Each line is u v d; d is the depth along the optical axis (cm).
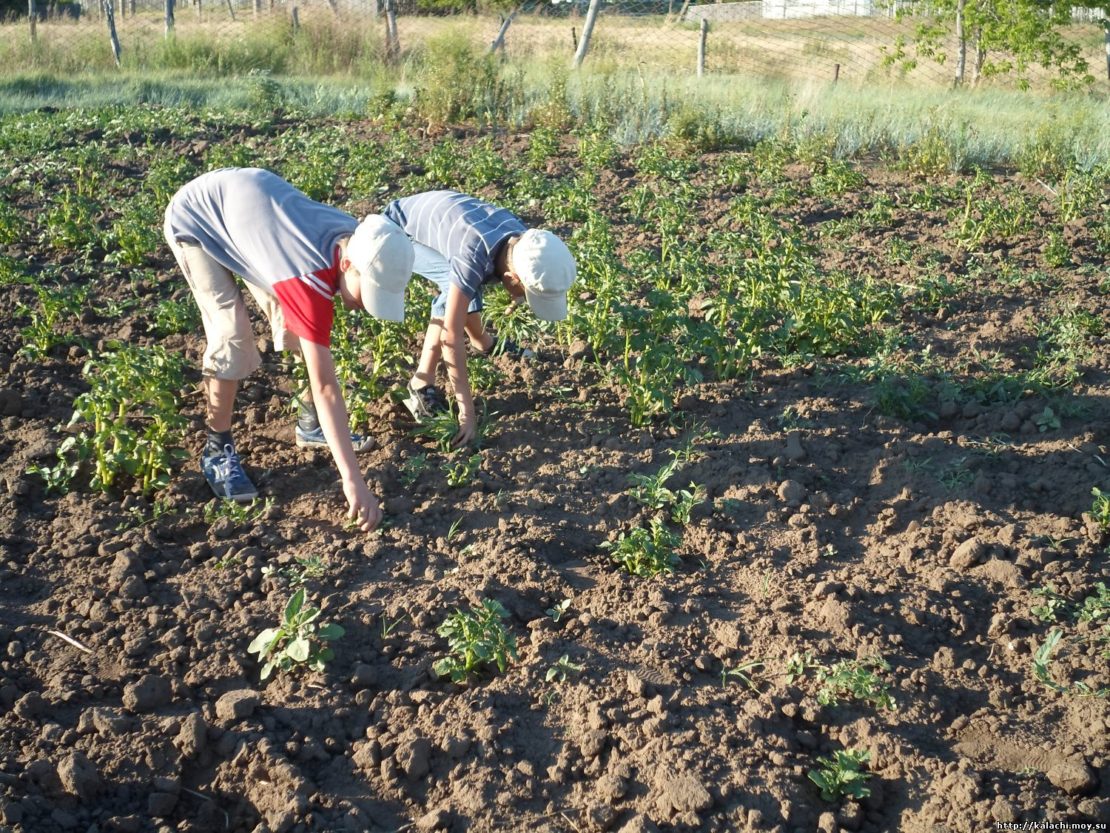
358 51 2108
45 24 2616
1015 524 434
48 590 404
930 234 876
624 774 318
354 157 1087
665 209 866
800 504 457
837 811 305
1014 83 2052
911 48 2606
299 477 482
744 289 652
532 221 908
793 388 568
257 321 665
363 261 359
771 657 365
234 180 405
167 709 346
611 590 403
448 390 550
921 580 405
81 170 1014
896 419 526
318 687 355
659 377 523
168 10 2170
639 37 2603
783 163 1138
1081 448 491
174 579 410
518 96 1474
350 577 411
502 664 361
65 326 649
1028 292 719
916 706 341
